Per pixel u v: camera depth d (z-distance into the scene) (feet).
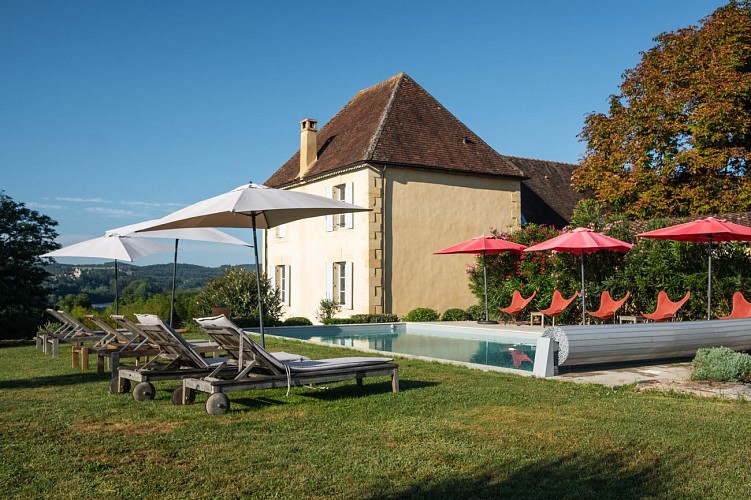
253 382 22.08
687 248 51.98
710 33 81.30
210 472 14.85
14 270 79.87
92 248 41.81
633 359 30.35
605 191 84.99
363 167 72.64
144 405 22.99
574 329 28.78
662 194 81.25
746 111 79.25
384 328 64.39
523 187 99.35
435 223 76.64
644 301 54.29
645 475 14.37
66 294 85.15
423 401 23.03
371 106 83.97
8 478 14.44
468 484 13.92
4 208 81.05
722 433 17.84
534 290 61.72
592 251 56.29
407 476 14.48
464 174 78.79
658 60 85.46
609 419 19.69
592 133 91.45
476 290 69.00
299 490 13.64
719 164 76.69
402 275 74.13
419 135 77.87
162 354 26.66
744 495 13.15
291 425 19.47
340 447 16.84
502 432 18.19
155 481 14.24
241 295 65.77
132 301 86.22
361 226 72.90
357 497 13.25
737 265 51.37
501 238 66.59
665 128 80.94
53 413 21.57
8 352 44.29
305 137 85.10
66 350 45.37
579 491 13.42
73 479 14.39
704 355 27.73
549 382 26.86
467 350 45.96
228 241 40.98
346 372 24.04
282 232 92.89
